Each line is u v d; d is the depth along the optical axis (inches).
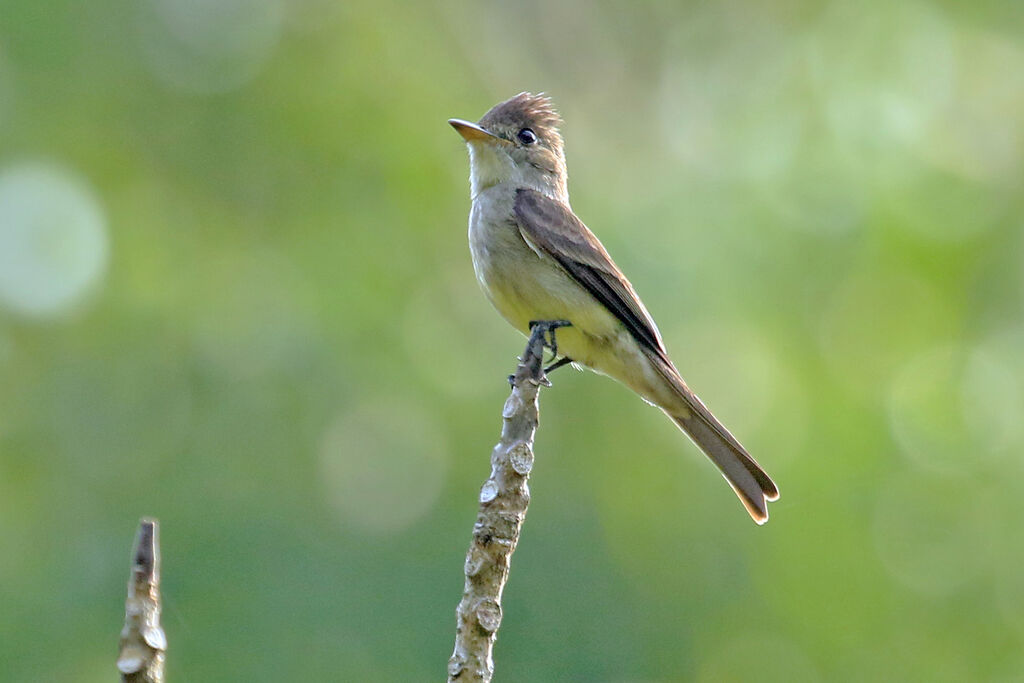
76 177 541.6
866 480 466.9
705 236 513.3
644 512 467.2
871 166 527.8
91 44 549.6
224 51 562.9
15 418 509.0
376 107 554.3
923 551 462.3
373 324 510.6
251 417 497.0
